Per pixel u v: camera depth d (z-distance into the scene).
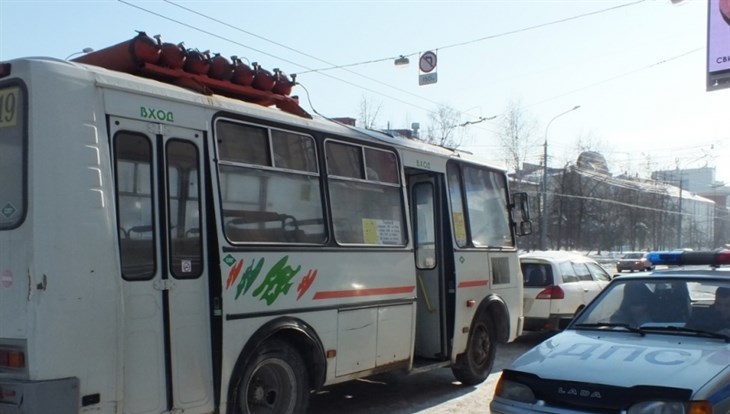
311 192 6.36
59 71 4.57
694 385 4.17
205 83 5.82
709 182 80.38
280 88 6.62
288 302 5.91
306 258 6.14
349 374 6.61
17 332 4.33
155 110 5.08
